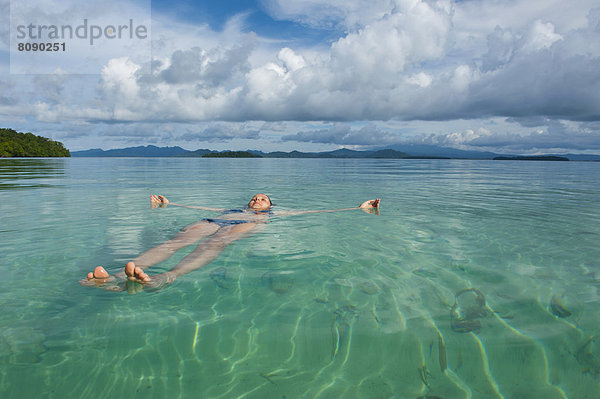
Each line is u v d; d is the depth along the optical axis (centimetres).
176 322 223
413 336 210
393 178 1645
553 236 451
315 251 380
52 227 498
